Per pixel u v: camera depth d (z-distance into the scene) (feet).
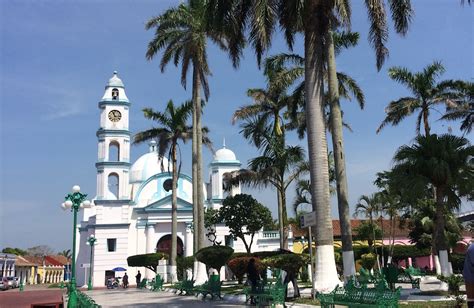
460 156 66.59
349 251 61.11
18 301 106.63
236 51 62.23
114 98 214.48
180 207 201.77
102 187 201.05
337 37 87.10
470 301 23.11
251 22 55.77
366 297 35.68
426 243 142.00
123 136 208.85
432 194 82.12
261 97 102.63
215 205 215.31
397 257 171.12
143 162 239.50
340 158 64.59
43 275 351.46
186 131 135.23
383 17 57.52
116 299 84.79
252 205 125.29
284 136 104.83
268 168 92.22
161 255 159.74
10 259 282.77
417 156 67.36
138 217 200.34
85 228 207.82
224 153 225.97
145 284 139.54
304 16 55.98
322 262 51.21
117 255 193.98
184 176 212.64
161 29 107.76
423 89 118.73
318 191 52.70
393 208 148.25
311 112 54.34
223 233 192.24
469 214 138.31
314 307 47.80
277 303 50.70
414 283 81.00
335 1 55.98
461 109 120.78
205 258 86.99
